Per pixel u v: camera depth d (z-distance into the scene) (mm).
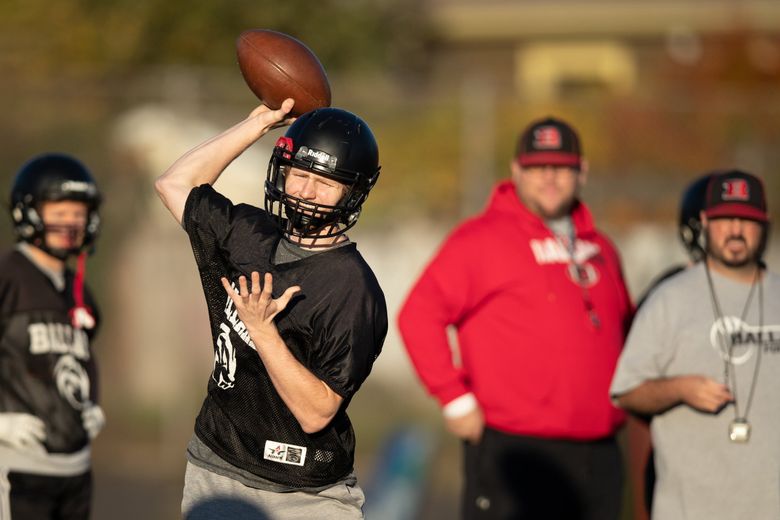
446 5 62062
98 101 38812
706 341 17672
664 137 42438
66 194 19672
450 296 21234
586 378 20859
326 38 54344
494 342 21078
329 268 13414
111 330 37219
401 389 37500
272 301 12609
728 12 57250
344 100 41500
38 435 18812
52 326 19453
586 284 21391
